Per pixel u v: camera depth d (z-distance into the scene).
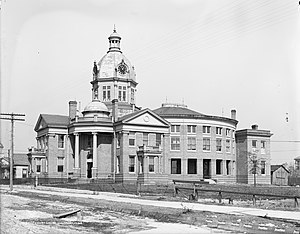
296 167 145.00
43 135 93.56
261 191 62.28
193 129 95.25
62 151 91.19
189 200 44.75
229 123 101.19
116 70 99.06
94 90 100.94
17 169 123.44
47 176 89.44
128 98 99.50
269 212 30.77
